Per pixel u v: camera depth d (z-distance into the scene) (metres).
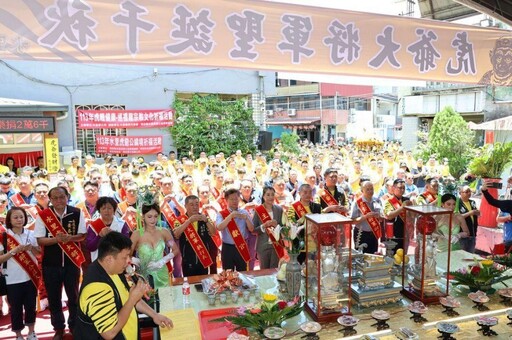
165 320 2.21
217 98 11.81
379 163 8.98
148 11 2.72
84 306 1.81
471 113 14.66
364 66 3.34
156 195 3.53
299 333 2.21
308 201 4.16
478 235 5.43
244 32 2.95
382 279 2.55
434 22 3.53
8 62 9.58
